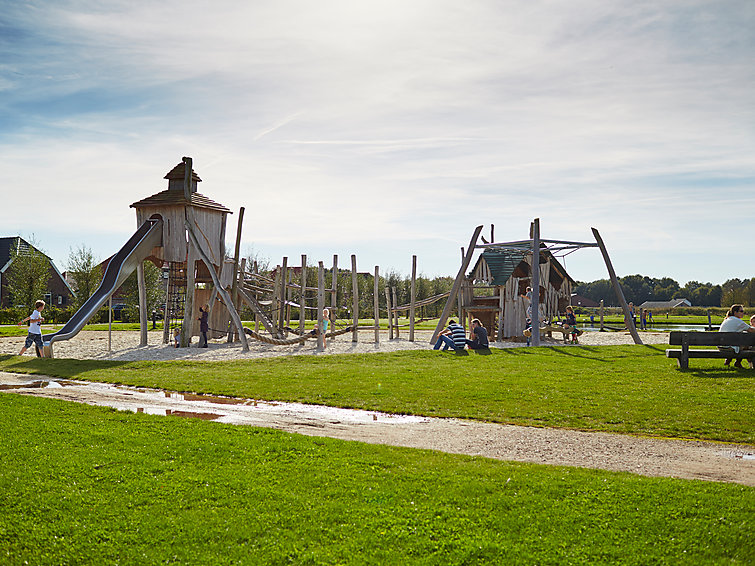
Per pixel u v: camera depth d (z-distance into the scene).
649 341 28.69
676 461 8.52
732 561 5.56
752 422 10.55
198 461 8.23
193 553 5.82
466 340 21.62
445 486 7.28
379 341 28.12
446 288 61.94
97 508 6.75
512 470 7.90
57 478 7.56
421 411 11.77
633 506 6.65
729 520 6.28
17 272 49.09
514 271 29.69
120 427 10.04
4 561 5.75
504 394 13.18
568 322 30.98
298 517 6.48
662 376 15.08
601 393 13.12
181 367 17.88
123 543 6.02
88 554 5.84
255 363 18.62
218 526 6.32
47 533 6.22
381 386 14.26
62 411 11.34
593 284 131.50
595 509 6.60
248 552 5.83
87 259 51.78
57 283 65.12
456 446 9.30
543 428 10.47
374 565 5.58
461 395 13.14
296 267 57.16
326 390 13.84
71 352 22.98
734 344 15.95
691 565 5.52
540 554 5.72
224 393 13.69
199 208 26.23
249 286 30.78
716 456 8.77
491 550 5.78
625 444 9.42
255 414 11.60
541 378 15.16
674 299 126.38
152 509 6.72
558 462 8.47
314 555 5.75
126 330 36.25
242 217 26.98
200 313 30.14
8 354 21.55
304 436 9.56
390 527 6.26
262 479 7.54
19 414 10.97
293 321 41.91
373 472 7.80
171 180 27.05
